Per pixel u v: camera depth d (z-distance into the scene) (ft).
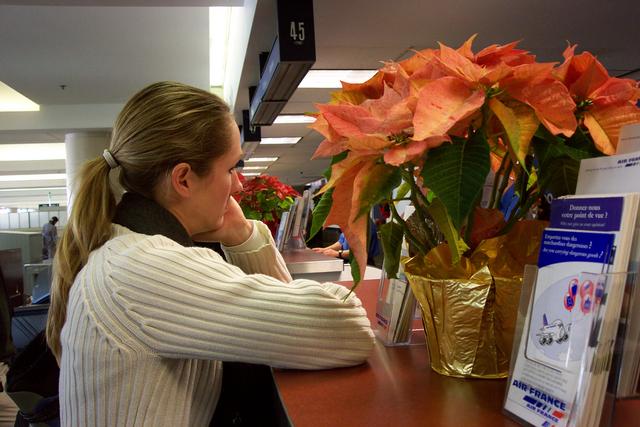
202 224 3.47
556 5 11.19
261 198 11.28
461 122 2.14
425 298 2.62
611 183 2.01
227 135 3.31
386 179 2.32
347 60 14.55
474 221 2.52
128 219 3.18
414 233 2.84
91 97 27.40
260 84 13.29
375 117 2.20
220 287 2.82
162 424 2.69
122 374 2.65
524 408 1.99
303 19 9.54
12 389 4.10
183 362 2.91
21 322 5.92
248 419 3.81
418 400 2.31
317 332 2.82
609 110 2.31
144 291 2.70
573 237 1.94
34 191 77.51
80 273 2.96
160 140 3.10
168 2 12.01
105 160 3.26
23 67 21.07
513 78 2.08
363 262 2.35
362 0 10.28
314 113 2.62
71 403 2.75
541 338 1.98
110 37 17.89
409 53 14.05
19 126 28.94
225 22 17.33
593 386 1.73
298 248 11.46
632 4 11.30
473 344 2.51
